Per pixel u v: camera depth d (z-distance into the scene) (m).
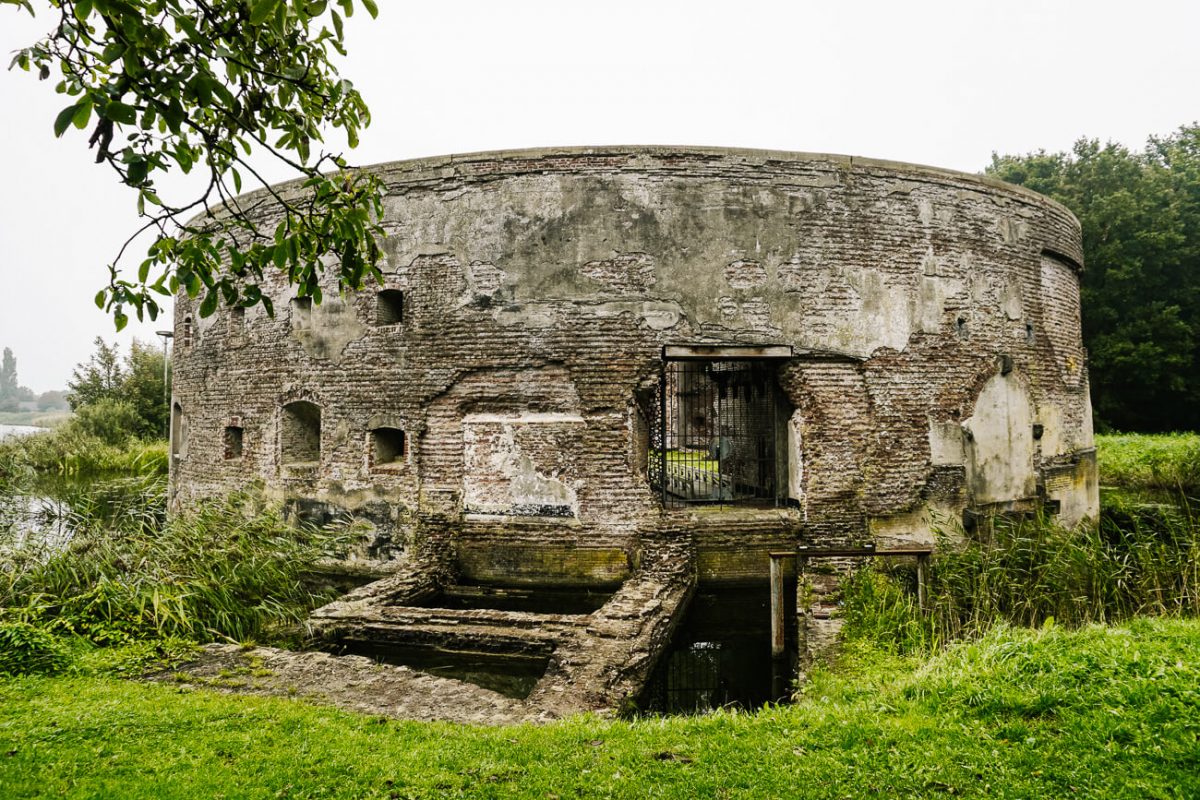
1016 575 8.27
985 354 11.73
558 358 10.52
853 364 10.86
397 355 11.16
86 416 34.31
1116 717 4.01
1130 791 3.45
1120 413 31.38
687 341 10.48
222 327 13.41
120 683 5.71
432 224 11.03
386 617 8.02
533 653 7.44
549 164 10.68
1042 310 12.82
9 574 7.27
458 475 10.82
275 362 12.30
